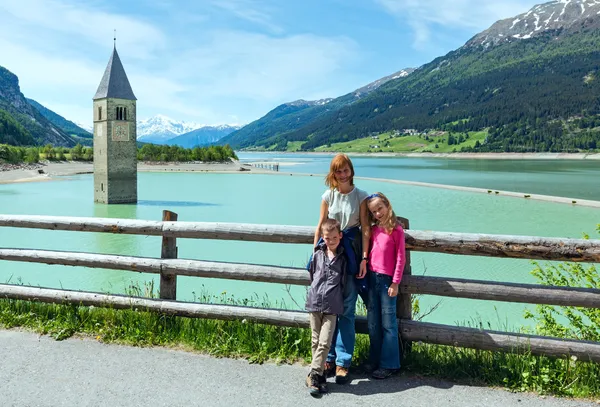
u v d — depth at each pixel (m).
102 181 39.31
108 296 5.55
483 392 4.09
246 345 4.87
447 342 4.52
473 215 30.75
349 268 4.40
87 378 4.22
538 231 24.59
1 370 4.36
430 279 4.56
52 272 14.93
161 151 104.38
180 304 5.29
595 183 60.88
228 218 29.53
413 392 4.09
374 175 81.06
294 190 51.12
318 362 4.10
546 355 4.34
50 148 101.81
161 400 3.85
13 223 5.83
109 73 40.03
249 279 5.05
